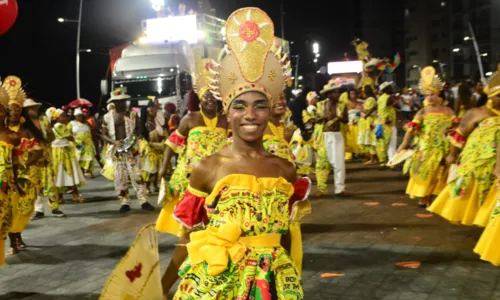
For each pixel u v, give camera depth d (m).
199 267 2.58
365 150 14.45
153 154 11.30
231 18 2.71
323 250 6.39
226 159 2.71
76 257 6.64
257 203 2.57
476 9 55.41
